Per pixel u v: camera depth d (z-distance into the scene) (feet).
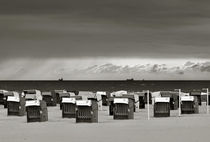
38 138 77.41
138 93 169.68
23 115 133.90
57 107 174.40
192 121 105.19
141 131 85.46
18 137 79.10
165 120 108.88
